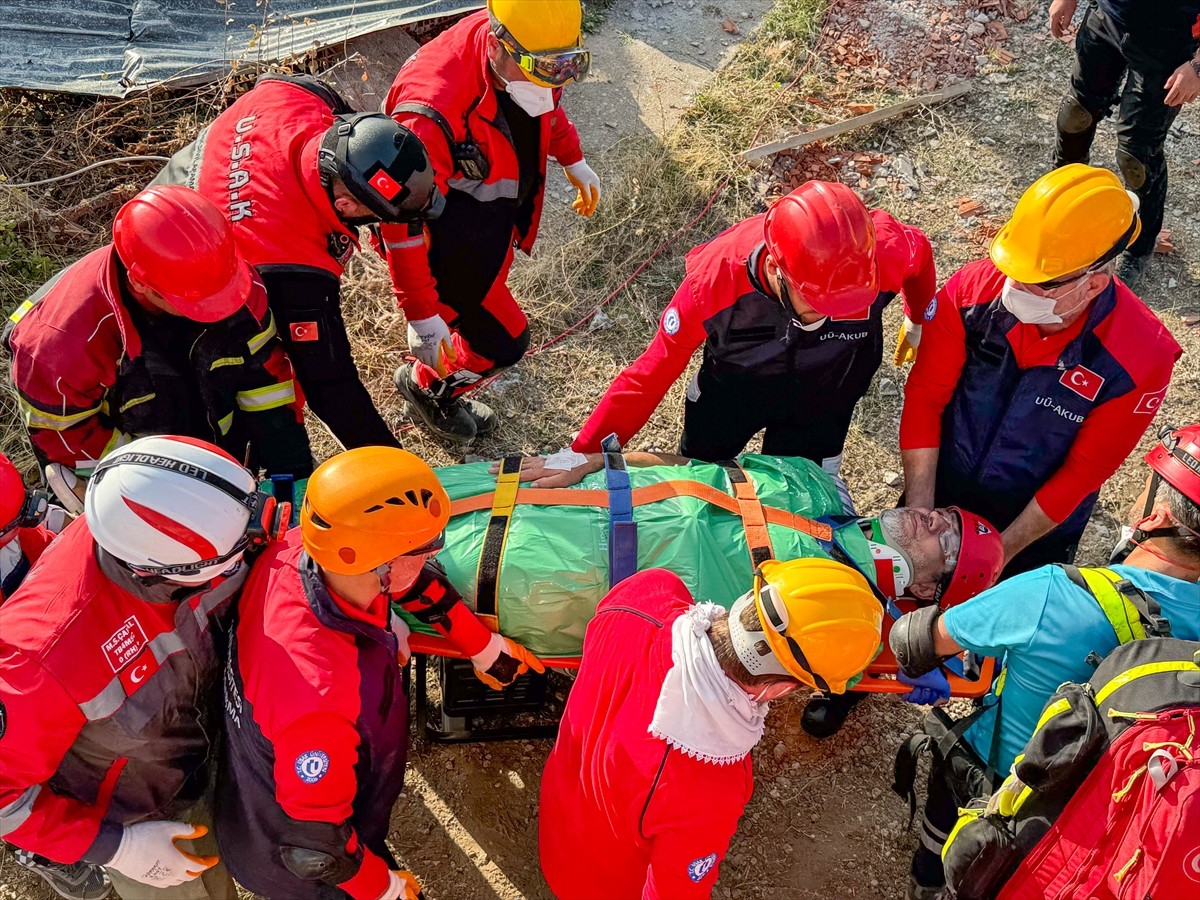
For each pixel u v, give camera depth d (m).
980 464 2.73
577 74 2.74
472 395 4.09
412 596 2.28
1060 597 2.04
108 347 2.36
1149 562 2.07
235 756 2.08
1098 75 4.05
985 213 4.75
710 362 2.90
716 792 1.88
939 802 2.61
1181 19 3.52
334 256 2.65
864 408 4.16
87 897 2.58
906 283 2.85
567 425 4.07
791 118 5.02
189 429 2.48
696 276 2.65
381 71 4.87
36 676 1.85
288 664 1.96
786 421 3.07
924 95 5.12
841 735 3.33
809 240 2.29
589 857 2.25
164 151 4.46
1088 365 2.46
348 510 1.85
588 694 2.10
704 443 3.18
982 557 2.52
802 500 2.66
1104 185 2.25
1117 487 3.94
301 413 2.80
